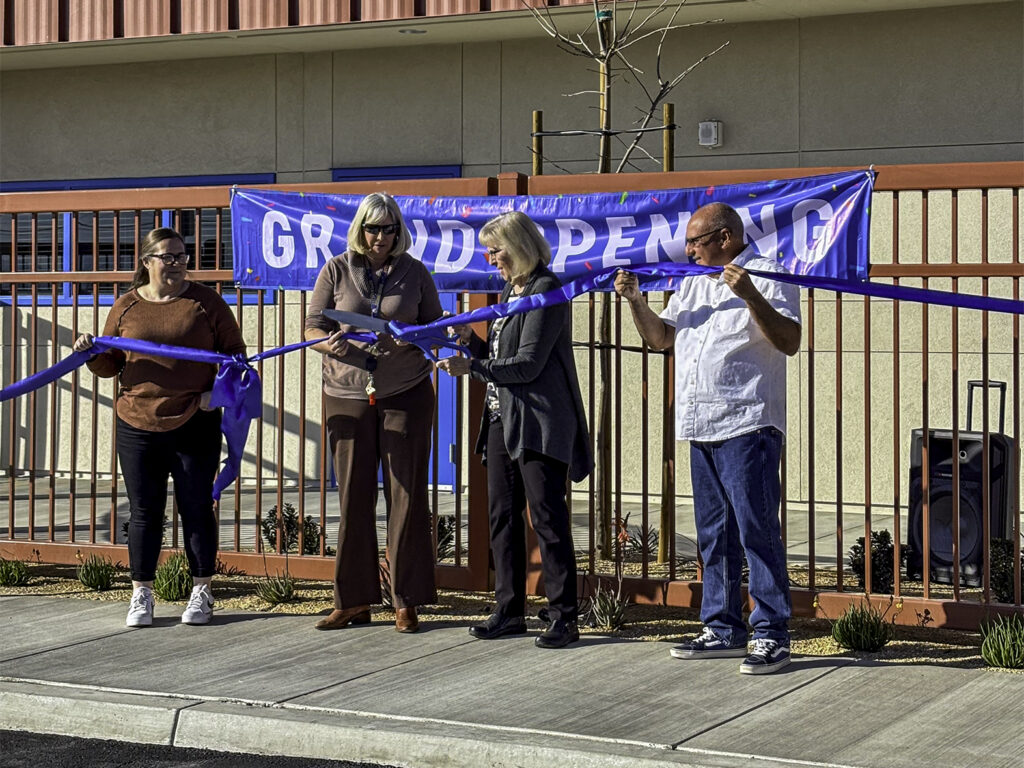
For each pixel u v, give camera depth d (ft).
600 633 21.30
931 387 33.37
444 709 16.93
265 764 16.08
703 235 18.78
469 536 24.12
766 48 36.68
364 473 21.49
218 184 42.42
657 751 15.15
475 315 19.67
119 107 43.55
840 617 20.85
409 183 23.95
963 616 20.75
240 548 27.02
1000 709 16.71
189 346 21.93
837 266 21.24
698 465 19.39
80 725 17.51
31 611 23.30
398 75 40.32
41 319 42.32
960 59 34.96
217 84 42.34
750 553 18.79
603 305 26.55
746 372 18.66
